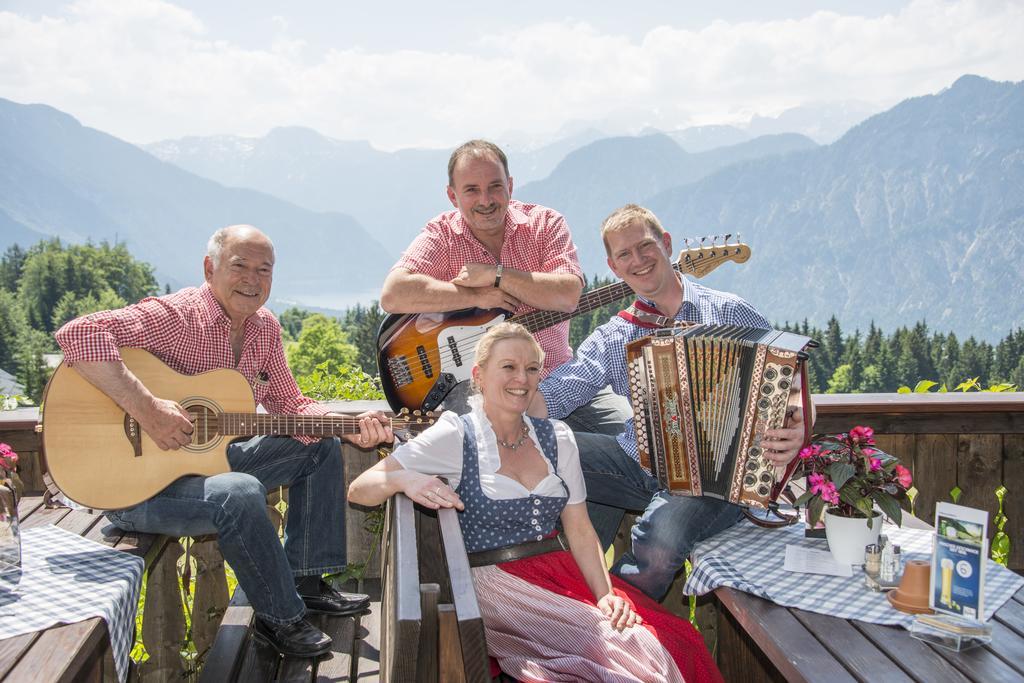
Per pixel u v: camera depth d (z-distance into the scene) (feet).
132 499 11.19
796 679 7.28
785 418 10.00
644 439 10.95
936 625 7.75
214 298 12.18
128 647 9.20
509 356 10.29
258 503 10.99
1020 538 15.53
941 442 15.39
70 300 561.84
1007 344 524.93
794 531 10.96
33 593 9.01
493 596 9.91
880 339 529.04
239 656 11.08
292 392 13.32
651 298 12.82
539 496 10.39
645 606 10.34
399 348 13.75
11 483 10.15
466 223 14.17
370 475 10.16
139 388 11.08
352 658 11.22
